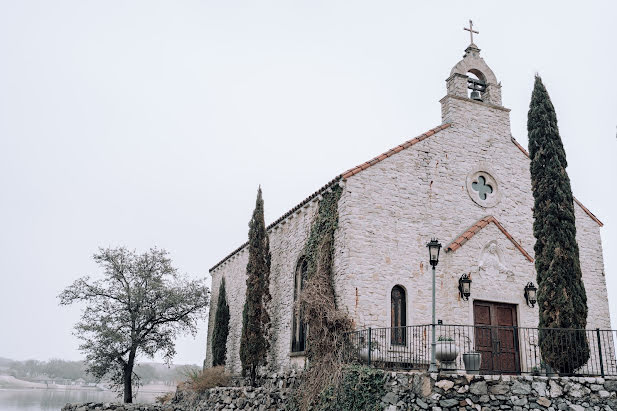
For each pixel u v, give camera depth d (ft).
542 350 49.06
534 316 63.46
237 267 99.96
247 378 75.00
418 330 57.41
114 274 106.42
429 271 62.69
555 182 52.24
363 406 47.06
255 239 77.10
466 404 40.91
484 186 70.38
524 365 60.70
